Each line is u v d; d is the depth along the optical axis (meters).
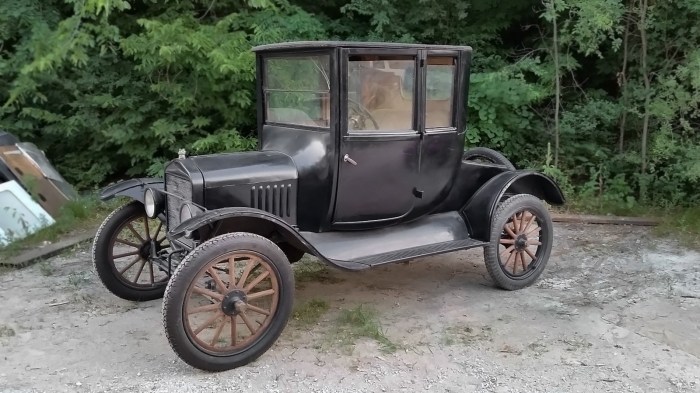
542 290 4.43
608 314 3.99
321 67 3.66
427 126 3.99
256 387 3.10
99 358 3.40
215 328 3.72
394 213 4.03
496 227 4.22
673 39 6.59
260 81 4.20
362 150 3.71
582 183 7.16
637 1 6.59
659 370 3.29
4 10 6.48
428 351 3.48
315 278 4.62
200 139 6.77
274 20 6.93
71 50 5.95
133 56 7.05
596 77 7.68
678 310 4.05
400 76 3.79
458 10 7.41
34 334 3.68
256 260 3.25
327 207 3.78
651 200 6.63
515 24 7.93
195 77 6.82
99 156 7.39
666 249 5.35
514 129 7.28
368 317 3.84
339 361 3.36
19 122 6.97
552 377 3.21
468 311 4.04
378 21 7.13
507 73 6.86
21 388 3.08
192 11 7.16
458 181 4.34
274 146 4.04
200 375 3.21
